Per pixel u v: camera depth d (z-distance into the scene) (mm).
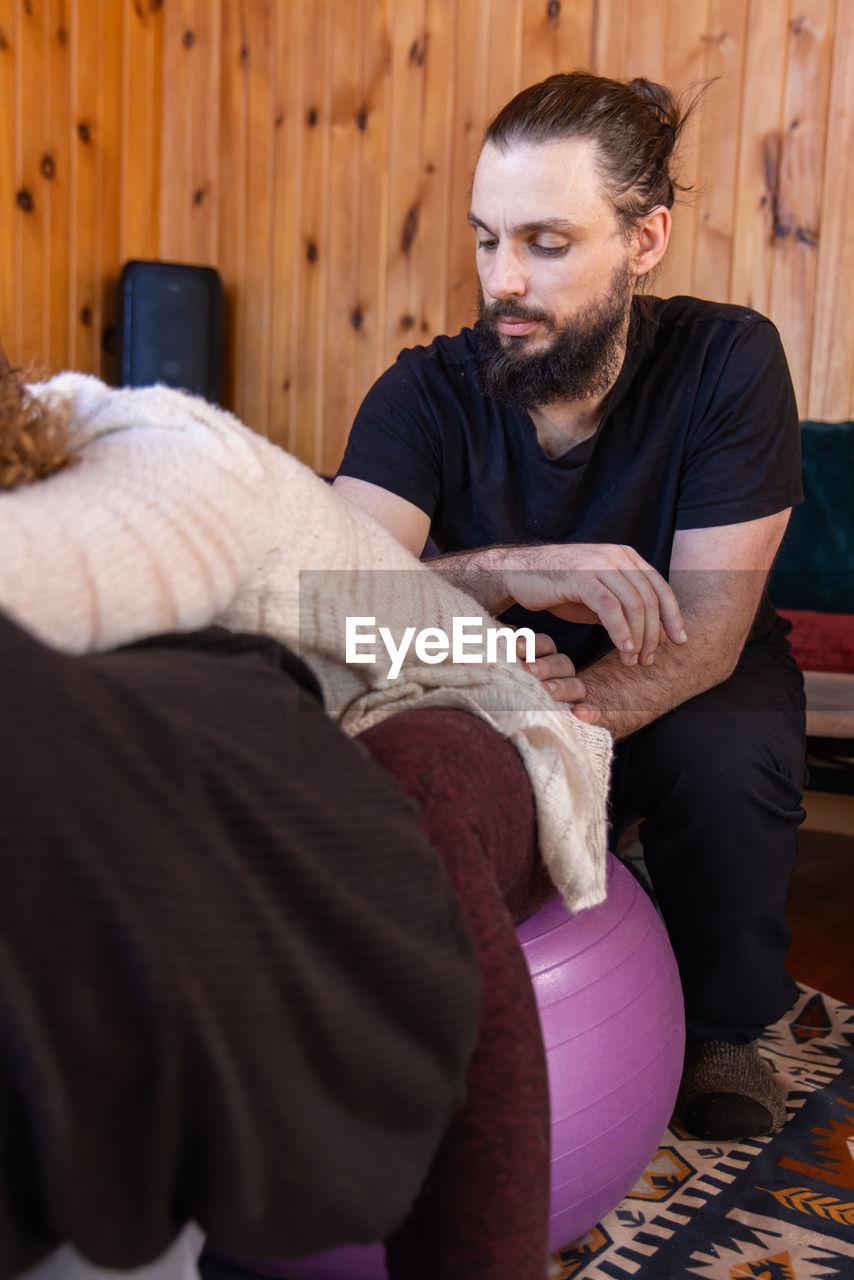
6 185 3361
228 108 3773
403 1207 512
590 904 786
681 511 1404
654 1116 965
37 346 3506
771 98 2939
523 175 1226
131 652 558
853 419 2857
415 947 500
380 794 547
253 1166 430
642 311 1399
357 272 3598
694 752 1229
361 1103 477
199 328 3520
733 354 1401
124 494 580
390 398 1487
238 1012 421
